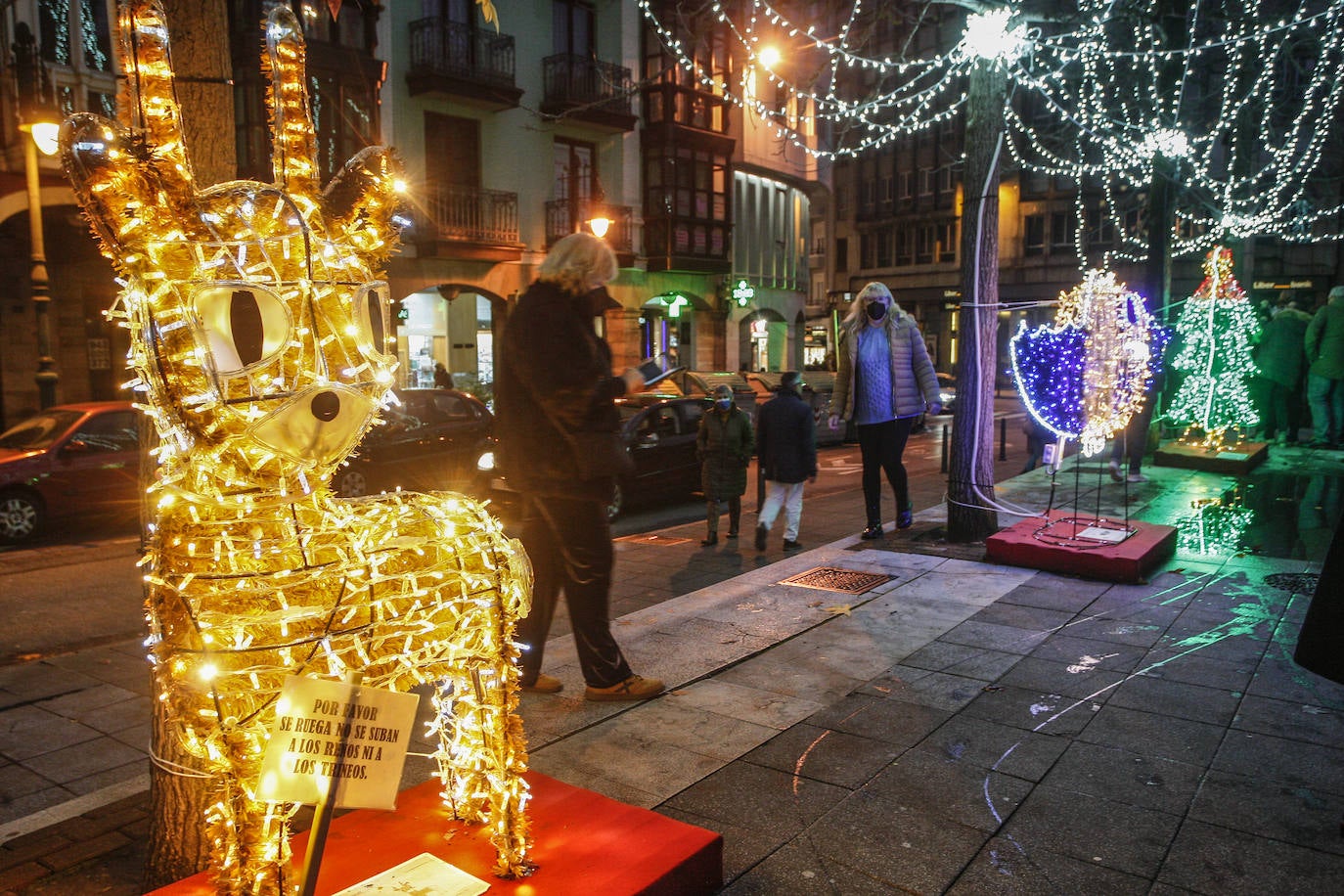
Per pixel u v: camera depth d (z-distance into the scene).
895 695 4.14
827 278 47.56
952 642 4.88
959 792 3.20
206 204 1.88
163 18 1.90
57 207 14.19
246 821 1.86
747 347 34.88
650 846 2.48
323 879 2.26
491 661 2.25
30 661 5.56
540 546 4.00
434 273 20.80
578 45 23.41
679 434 11.24
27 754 4.13
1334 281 30.78
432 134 20.45
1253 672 4.28
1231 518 8.07
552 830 2.57
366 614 1.96
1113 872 2.69
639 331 25.94
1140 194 17.42
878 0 11.04
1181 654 4.55
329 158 18.09
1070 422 6.83
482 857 2.38
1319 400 13.30
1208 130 15.29
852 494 11.48
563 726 3.86
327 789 1.83
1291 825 2.92
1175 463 11.44
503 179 21.89
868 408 7.68
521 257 21.94
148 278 1.78
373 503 2.21
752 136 29.30
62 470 9.55
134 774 3.91
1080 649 4.70
